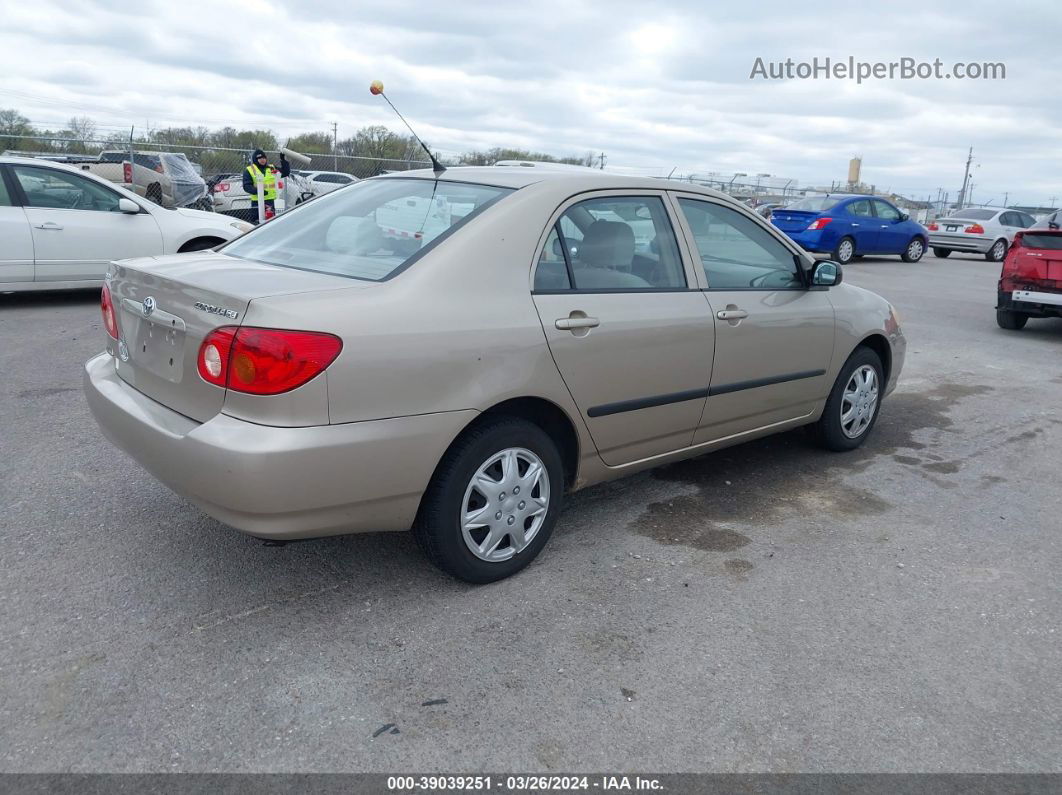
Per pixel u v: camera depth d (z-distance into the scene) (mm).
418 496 3029
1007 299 10016
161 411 3059
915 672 2924
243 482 2682
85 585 3234
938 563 3775
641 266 3762
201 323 2842
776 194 26422
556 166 4125
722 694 2750
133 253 9172
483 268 3168
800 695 2764
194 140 21578
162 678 2697
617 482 4617
